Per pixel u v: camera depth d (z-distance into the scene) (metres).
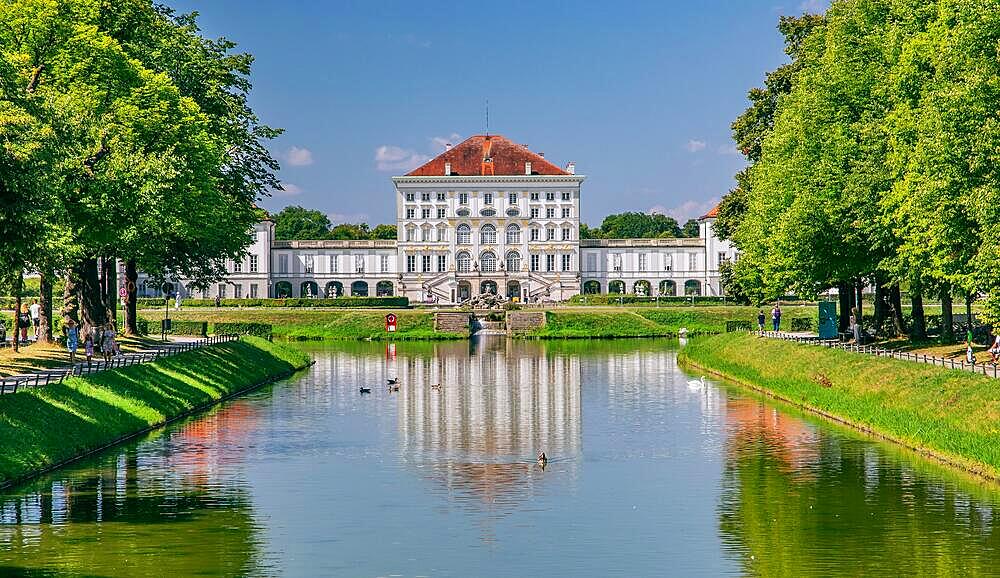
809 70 78.12
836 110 70.12
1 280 48.75
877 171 63.31
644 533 36.62
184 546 34.78
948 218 51.50
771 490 42.06
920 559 32.91
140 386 59.78
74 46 59.28
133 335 96.31
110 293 94.44
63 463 45.59
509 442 53.81
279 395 72.56
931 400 50.62
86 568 32.22
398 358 107.56
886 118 61.19
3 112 42.88
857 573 31.84
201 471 45.66
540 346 126.12
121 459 47.62
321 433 56.09
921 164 53.03
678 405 66.38
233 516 38.50
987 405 45.91
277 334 142.50
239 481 44.09
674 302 179.25
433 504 40.62
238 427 57.53
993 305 48.94
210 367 74.38
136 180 57.47
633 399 69.94
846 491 41.19
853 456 47.41
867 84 68.94
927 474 43.44
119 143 58.09
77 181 54.44
